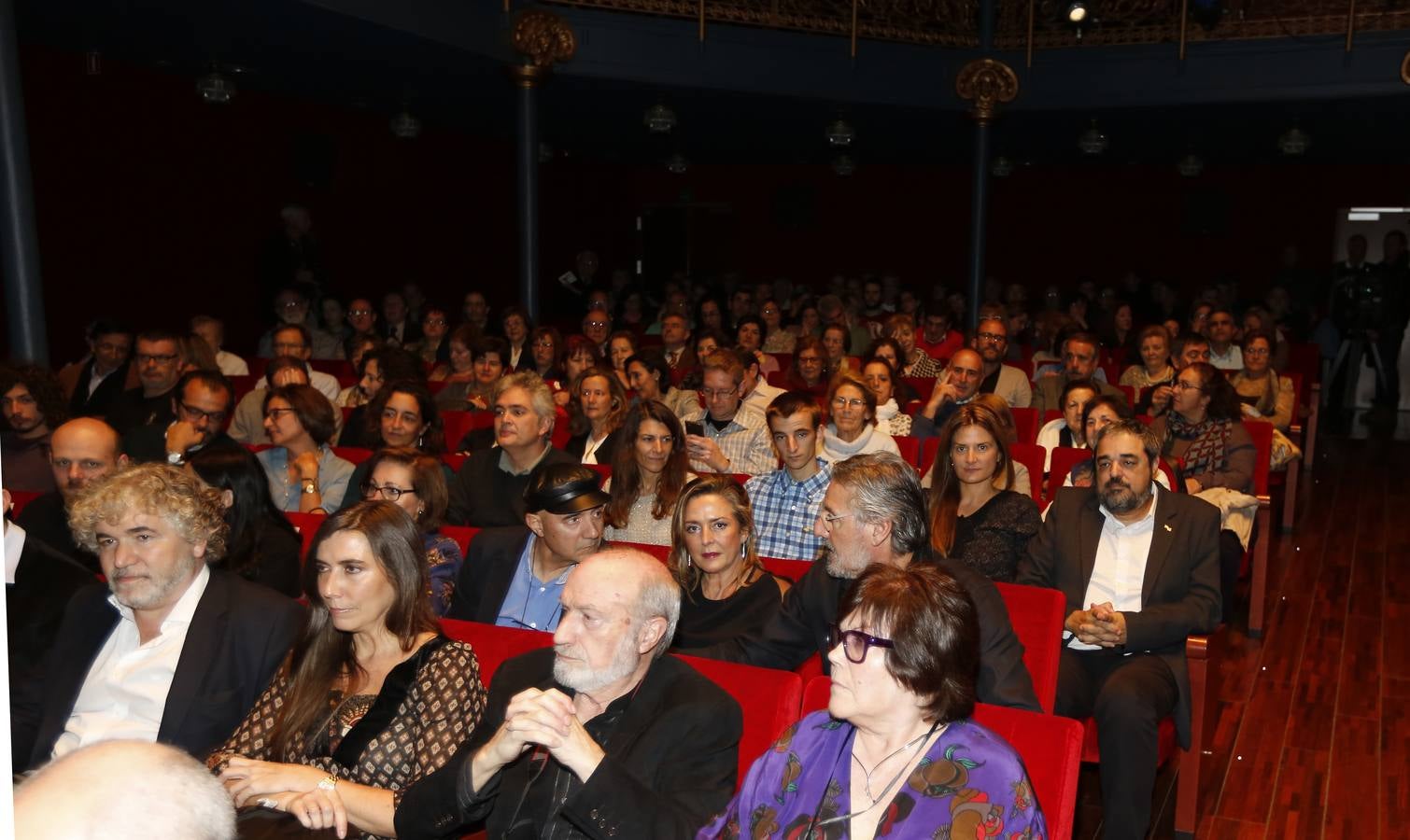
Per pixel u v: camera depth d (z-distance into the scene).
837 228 15.78
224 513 3.08
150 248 9.15
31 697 2.81
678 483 3.90
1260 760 3.86
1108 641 3.26
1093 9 9.27
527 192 8.55
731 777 2.13
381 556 2.35
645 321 14.12
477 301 10.49
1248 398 6.83
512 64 8.33
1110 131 11.08
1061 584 3.59
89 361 6.65
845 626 1.81
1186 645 3.33
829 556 2.75
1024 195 15.25
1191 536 3.47
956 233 15.47
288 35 7.45
